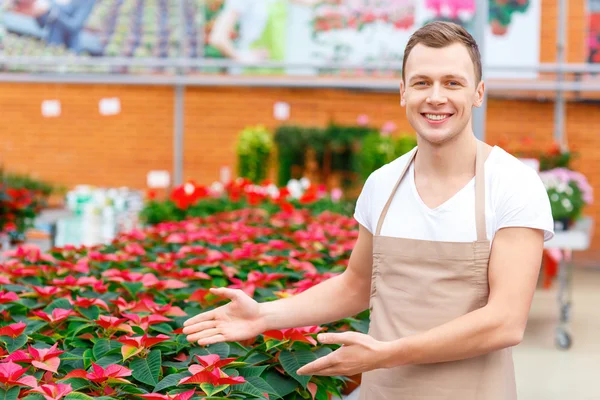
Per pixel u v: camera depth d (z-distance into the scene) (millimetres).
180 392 1943
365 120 9047
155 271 3279
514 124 9758
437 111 1787
